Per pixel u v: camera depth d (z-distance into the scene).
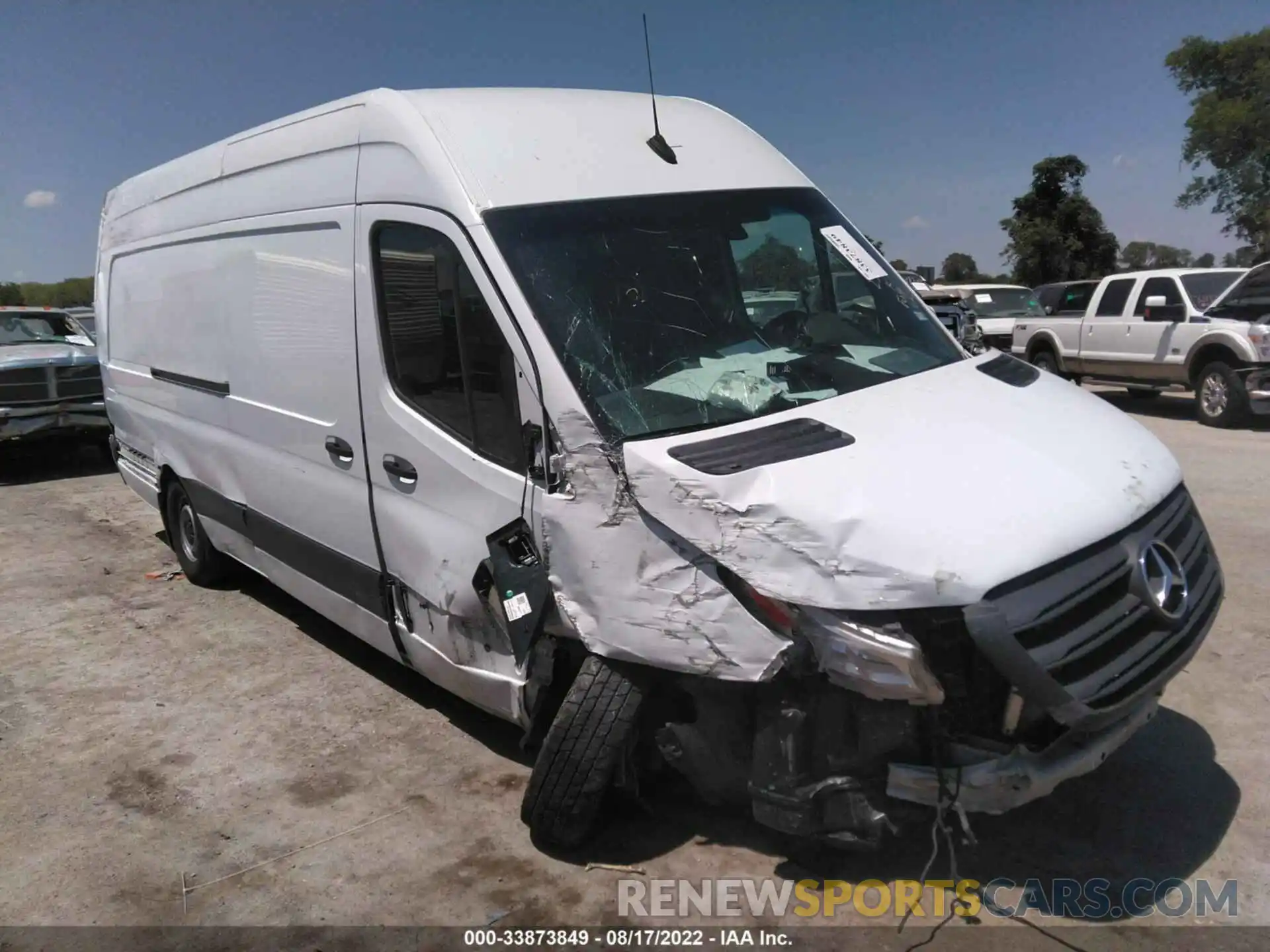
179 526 7.29
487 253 3.61
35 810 4.30
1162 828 3.71
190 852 3.94
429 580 4.09
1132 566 3.13
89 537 9.16
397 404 4.17
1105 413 3.86
